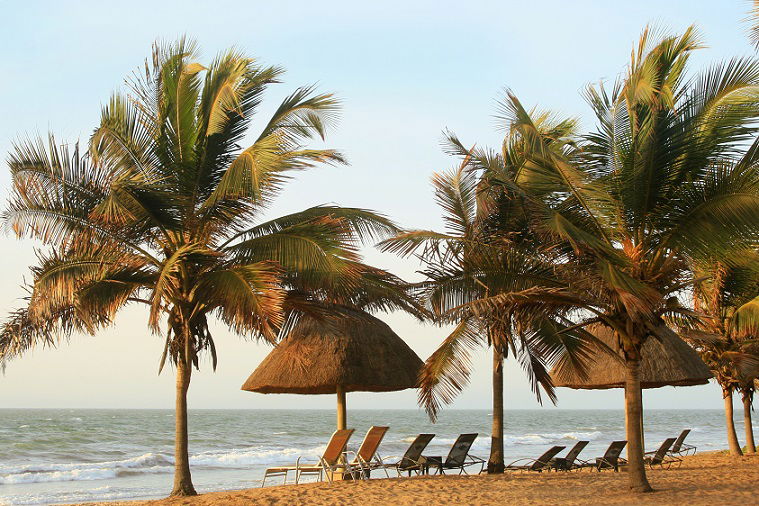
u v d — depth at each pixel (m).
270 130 11.37
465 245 10.59
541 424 80.69
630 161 9.51
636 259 9.74
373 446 12.30
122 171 10.95
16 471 25.50
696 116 9.38
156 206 10.61
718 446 36.53
